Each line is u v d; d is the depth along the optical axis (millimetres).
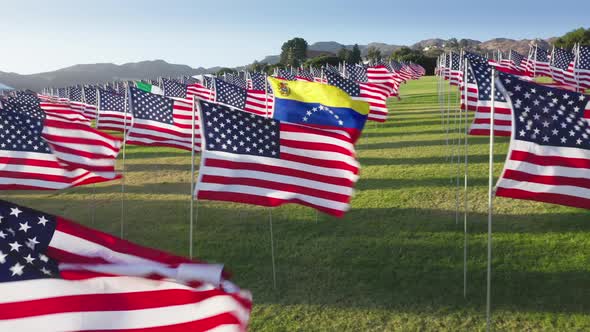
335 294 9125
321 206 8219
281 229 12570
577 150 6820
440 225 12242
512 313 8250
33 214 4469
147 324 4316
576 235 11164
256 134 8211
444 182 16125
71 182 10586
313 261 10562
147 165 21781
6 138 9992
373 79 22234
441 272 9773
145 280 4418
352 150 8328
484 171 17203
